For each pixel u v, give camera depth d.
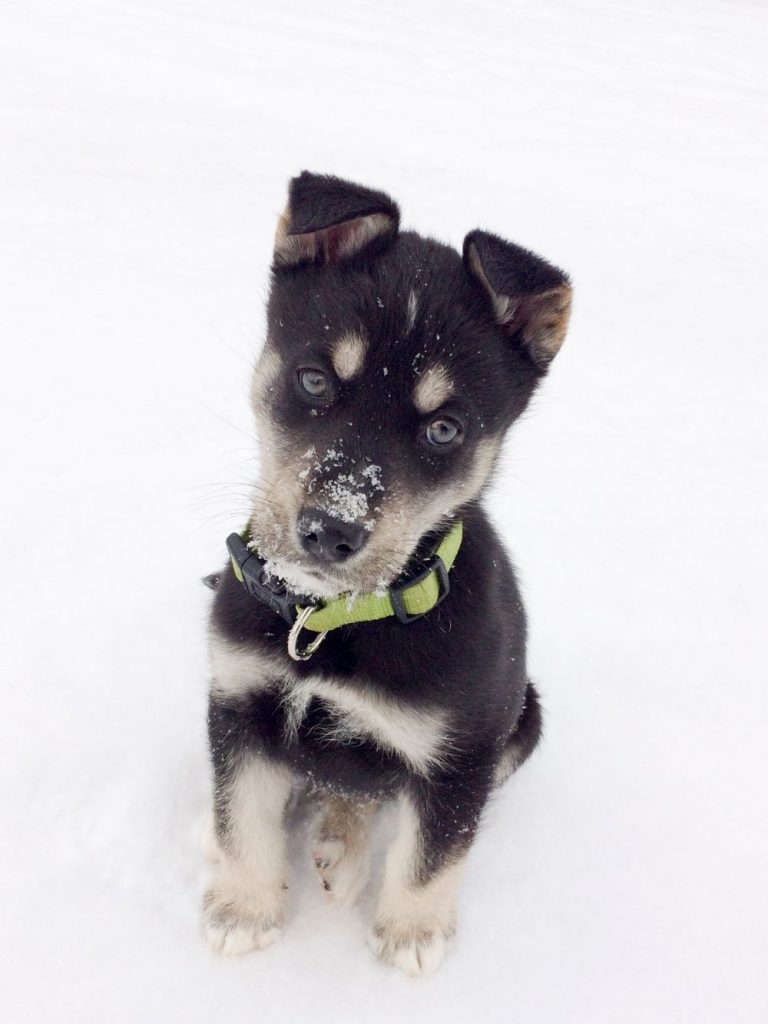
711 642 0.84
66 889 0.62
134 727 0.70
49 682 0.72
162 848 0.65
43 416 0.97
